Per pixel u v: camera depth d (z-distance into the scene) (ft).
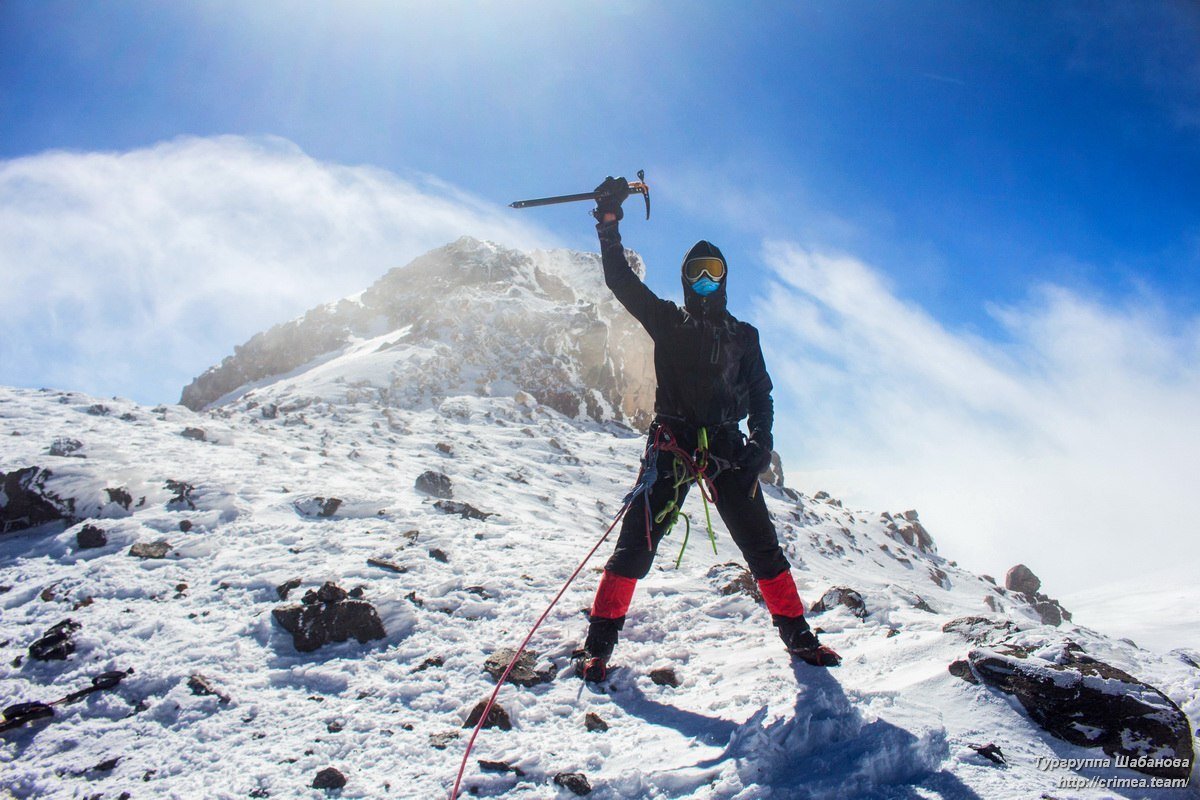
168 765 9.43
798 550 77.05
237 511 20.90
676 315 11.55
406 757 9.46
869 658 11.98
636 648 13.11
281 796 8.66
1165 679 10.95
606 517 60.29
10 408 31.07
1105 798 8.02
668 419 11.55
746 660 12.28
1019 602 90.99
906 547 102.78
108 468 21.15
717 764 8.79
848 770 8.39
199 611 14.32
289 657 12.53
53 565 16.81
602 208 11.98
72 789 9.04
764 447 11.64
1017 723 9.48
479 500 43.32
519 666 11.96
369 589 15.17
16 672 12.00
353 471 35.40
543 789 8.55
